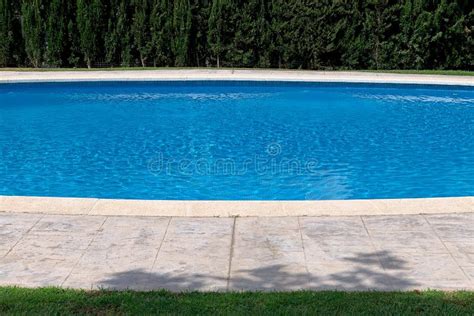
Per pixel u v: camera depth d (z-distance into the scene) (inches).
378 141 426.9
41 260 183.5
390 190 326.3
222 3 718.5
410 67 730.2
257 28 724.7
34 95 591.8
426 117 504.4
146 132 448.8
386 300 153.7
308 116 506.0
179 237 201.9
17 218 219.5
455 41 721.6
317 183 334.6
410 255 187.3
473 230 208.5
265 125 473.4
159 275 172.7
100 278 170.7
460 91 591.8
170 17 731.4
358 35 719.1
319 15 707.4
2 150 399.5
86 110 525.7
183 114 510.9
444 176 349.7
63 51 735.1
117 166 364.8
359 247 193.8
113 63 747.4
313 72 669.9
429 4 711.7
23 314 145.0
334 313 145.6
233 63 740.7
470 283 167.5
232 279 170.1
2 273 174.1
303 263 181.2
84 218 219.9
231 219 219.5
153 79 609.6
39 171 355.9
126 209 229.6
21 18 738.2
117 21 733.3
